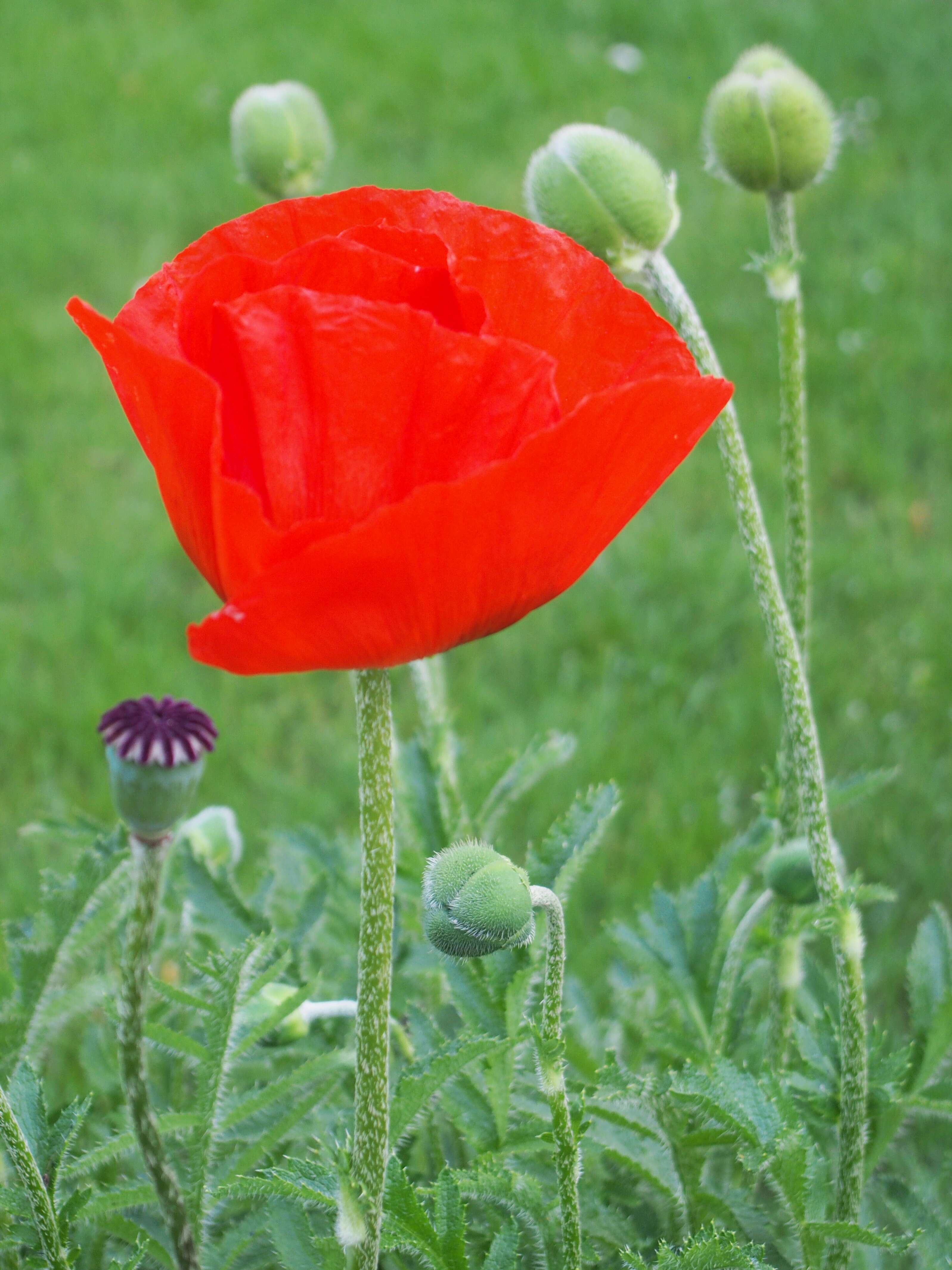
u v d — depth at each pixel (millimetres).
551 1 3273
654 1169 854
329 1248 763
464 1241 746
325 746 1500
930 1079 857
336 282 682
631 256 802
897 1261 876
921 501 1816
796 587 848
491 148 2703
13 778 1424
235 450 665
